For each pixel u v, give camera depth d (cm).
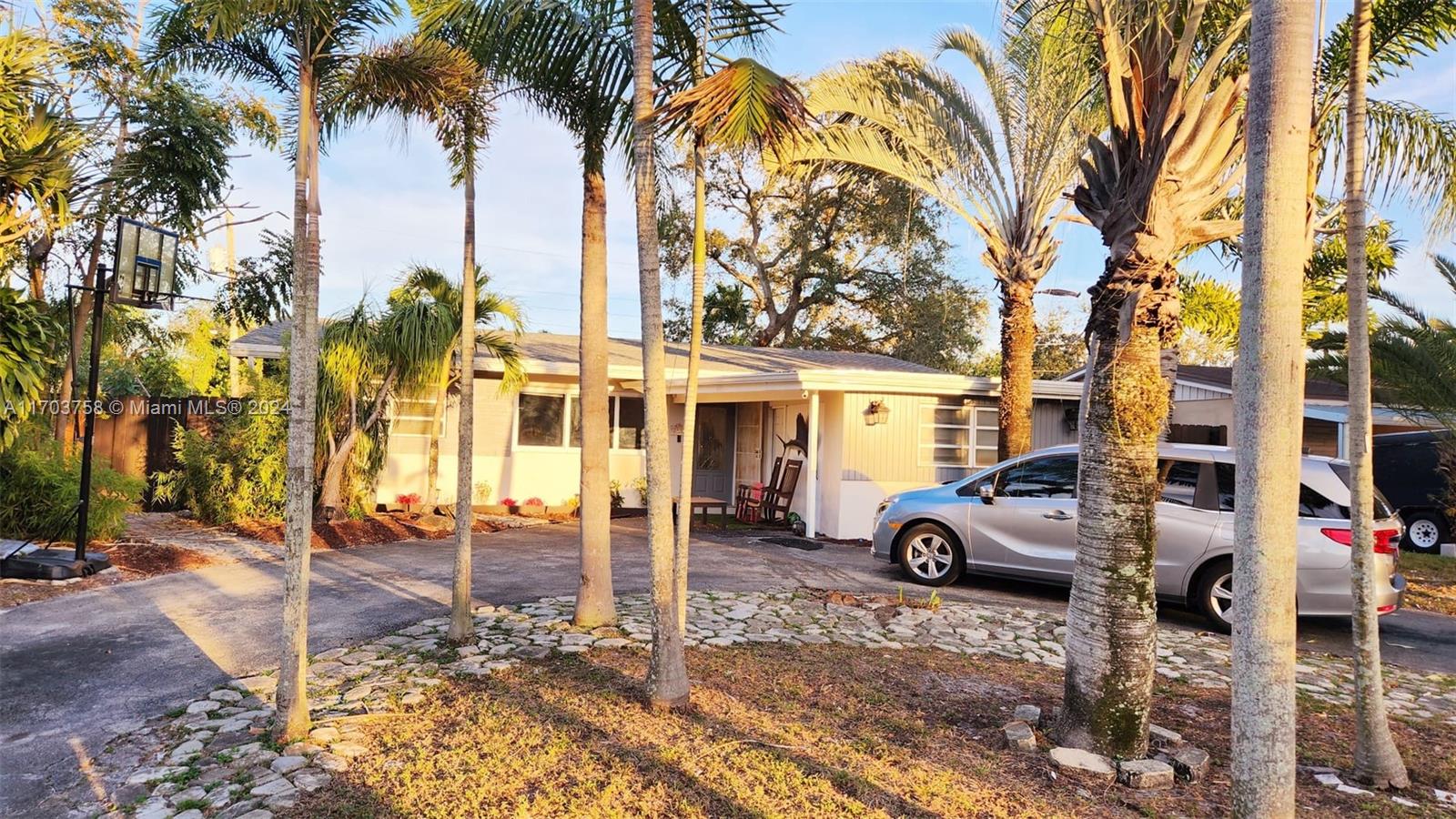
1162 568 797
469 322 619
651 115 477
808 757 425
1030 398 1195
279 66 496
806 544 1224
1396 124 827
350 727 453
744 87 423
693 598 805
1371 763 434
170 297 919
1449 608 945
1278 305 257
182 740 440
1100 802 387
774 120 456
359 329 1165
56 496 938
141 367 2188
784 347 2945
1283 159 257
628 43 580
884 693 535
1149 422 440
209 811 361
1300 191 259
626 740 441
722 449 1716
